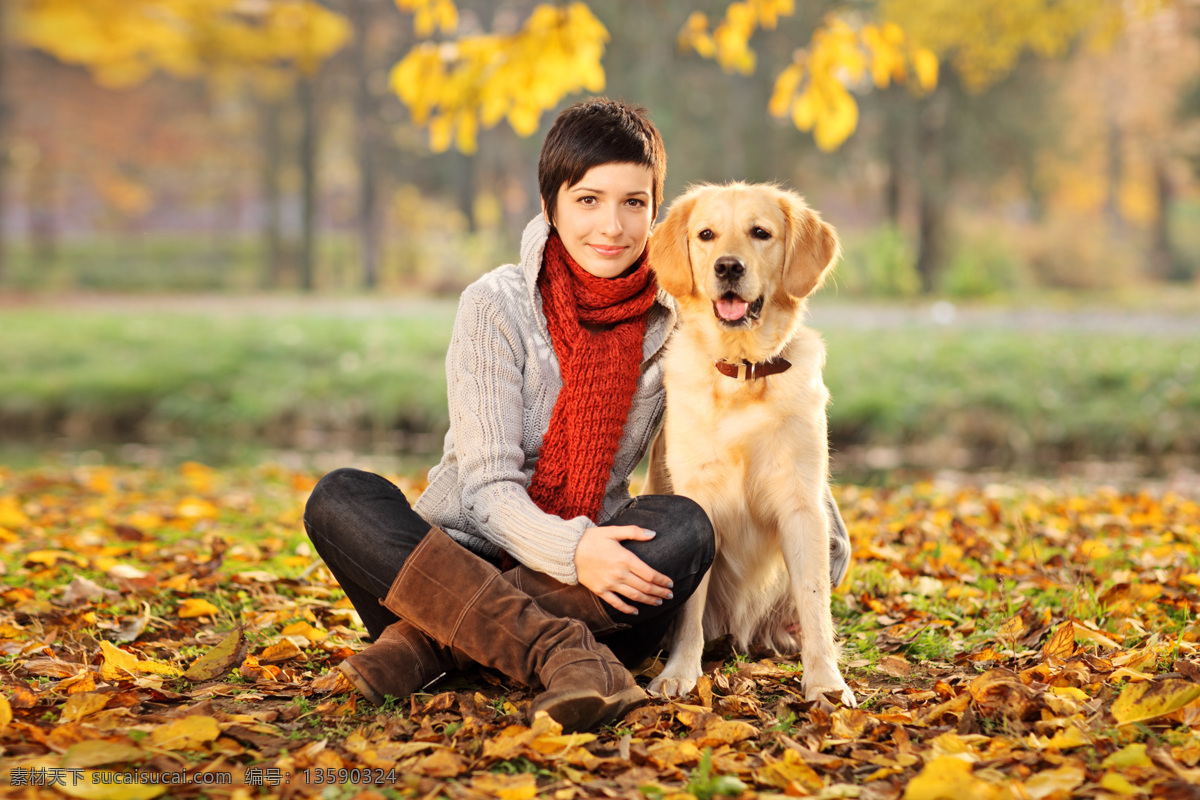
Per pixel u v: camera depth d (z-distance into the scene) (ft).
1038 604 9.77
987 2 47.65
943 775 5.35
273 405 34.40
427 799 5.47
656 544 7.13
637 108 8.34
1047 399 29.60
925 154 80.18
